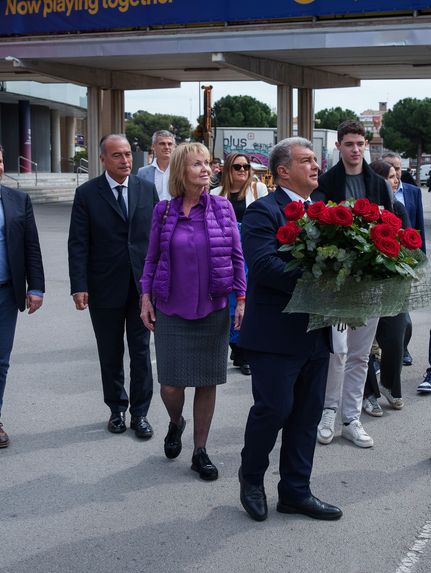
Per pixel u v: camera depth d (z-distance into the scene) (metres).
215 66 24.33
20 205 4.97
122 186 5.12
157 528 3.85
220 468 4.64
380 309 3.40
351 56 20.62
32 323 8.72
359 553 3.60
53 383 6.39
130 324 5.17
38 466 4.66
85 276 5.09
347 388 5.09
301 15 18.31
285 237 3.36
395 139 59.25
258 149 36.16
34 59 22.50
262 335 3.69
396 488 4.36
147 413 5.62
